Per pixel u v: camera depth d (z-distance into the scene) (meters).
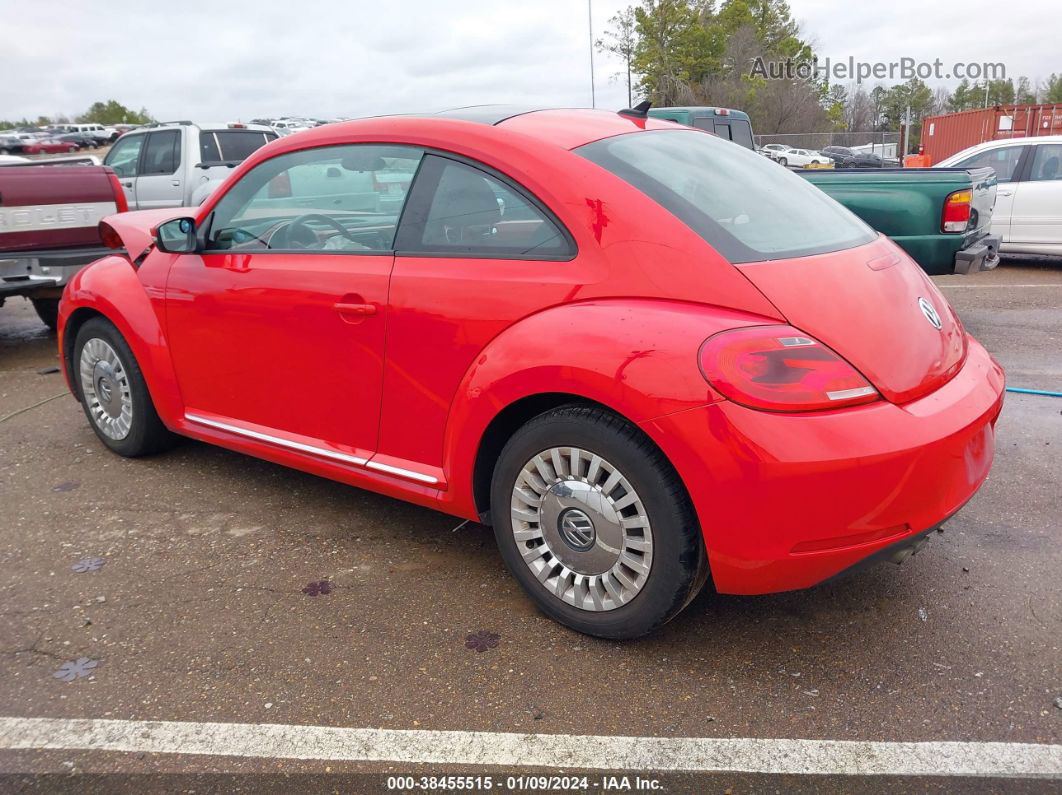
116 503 3.86
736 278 2.41
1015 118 24.25
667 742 2.25
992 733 2.24
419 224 2.96
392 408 3.05
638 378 2.34
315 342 3.21
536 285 2.63
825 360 2.29
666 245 2.49
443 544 3.41
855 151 37.19
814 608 2.87
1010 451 4.18
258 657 2.67
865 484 2.24
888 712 2.34
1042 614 2.78
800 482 2.21
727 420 2.24
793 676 2.51
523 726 2.33
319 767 2.20
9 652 2.73
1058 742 2.20
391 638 2.76
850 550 2.31
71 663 2.66
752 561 2.31
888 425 2.28
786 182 3.21
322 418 3.31
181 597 3.04
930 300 2.81
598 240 2.56
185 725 2.36
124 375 4.20
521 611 2.90
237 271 3.48
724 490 2.26
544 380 2.52
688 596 2.50
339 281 3.11
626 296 2.49
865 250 2.82
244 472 4.20
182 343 3.79
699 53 45.62
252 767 2.20
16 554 3.40
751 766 2.16
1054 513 3.49
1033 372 5.55
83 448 4.59
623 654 2.64
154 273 3.88
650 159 2.87
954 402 2.48
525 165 2.74
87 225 6.93
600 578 2.63
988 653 2.58
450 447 2.87
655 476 2.39
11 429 4.95
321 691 2.50
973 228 6.59
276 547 3.41
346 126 3.25
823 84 50.62
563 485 2.61
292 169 3.35
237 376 3.59
